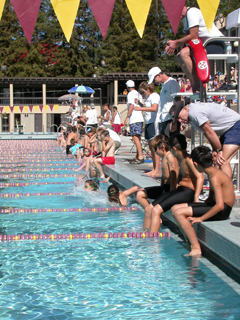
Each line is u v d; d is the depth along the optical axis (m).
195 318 2.78
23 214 6.27
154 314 2.84
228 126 4.82
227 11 32.03
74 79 39.78
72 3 3.98
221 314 2.83
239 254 3.39
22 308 2.95
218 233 3.79
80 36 51.09
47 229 5.27
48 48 50.81
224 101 14.16
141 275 3.60
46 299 3.10
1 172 11.47
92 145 11.82
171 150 4.82
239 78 5.68
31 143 24.34
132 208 6.59
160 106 8.05
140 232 4.95
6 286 3.36
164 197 4.93
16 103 41.38
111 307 2.96
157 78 7.53
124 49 47.16
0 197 7.78
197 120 4.71
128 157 12.35
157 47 47.44
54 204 6.98
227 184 4.13
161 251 4.32
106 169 10.21
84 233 4.96
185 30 6.17
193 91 6.26
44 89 40.47
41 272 3.68
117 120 14.48
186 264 3.89
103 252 4.28
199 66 5.57
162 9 46.25
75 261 3.98
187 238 4.47
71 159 14.90
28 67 48.56
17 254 4.23
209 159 4.06
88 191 7.77
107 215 6.12
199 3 4.25
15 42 49.47
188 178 4.86
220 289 3.28
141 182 7.22
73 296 3.15
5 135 33.81
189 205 4.31
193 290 3.26
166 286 3.34
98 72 49.25
